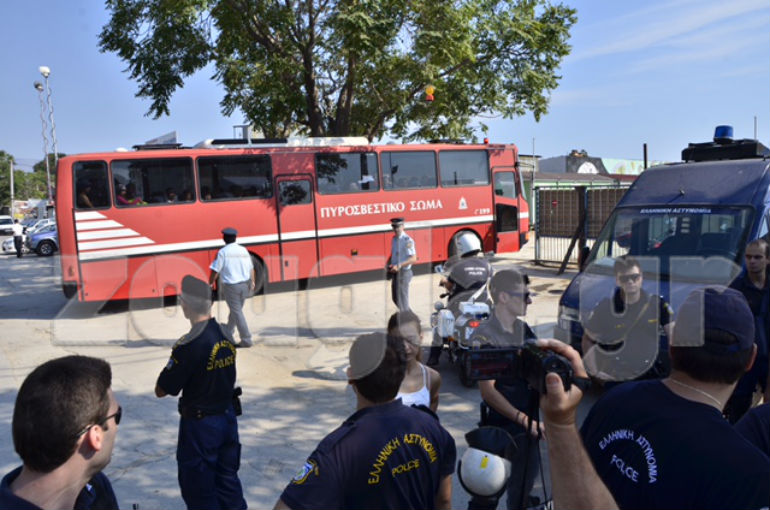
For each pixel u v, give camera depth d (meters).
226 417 3.43
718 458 1.51
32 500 1.52
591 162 37.72
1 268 20.44
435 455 2.03
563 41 17.02
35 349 8.27
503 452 1.88
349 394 6.04
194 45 15.70
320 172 13.37
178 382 3.24
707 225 5.88
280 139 13.20
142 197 11.51
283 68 15.11
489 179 15.58
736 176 6.12
